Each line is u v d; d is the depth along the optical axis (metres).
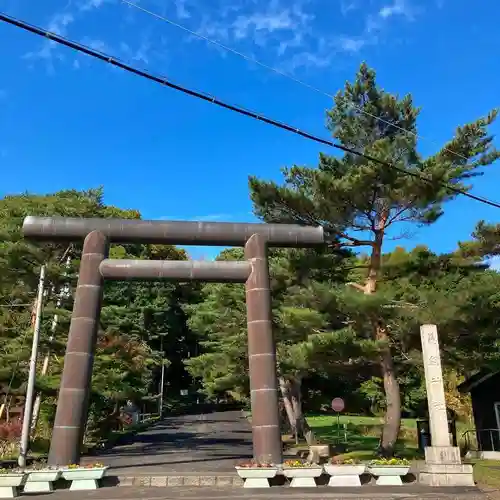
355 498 10.97
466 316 15.57
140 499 11.01
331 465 12.80
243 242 16.64
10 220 23.83
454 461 12.72
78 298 15.33
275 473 12.66
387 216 18.22
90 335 14.97
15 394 21.75
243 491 11.91
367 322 17.19
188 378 63.91
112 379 24.73
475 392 21.97
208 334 35.75
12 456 19.23
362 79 19.53
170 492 11.84
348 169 18.12
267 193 17.22
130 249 50.31
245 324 25.59
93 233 16.08
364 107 19.28
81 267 15.72
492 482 12.69
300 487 12.38
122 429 32.66
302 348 15.48
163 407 53.75
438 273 17.69
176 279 15.98
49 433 24.50
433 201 16.34
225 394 60.78
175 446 24.89
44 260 21.86
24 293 22.45
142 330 42.31
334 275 19.50
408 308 15.79
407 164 16.73
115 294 45.06
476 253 17.69
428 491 11.71
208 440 28.14
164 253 56.44
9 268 21.41
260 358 15.04
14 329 22.91
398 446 23.52
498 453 19.58
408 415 40.53
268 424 14.33
